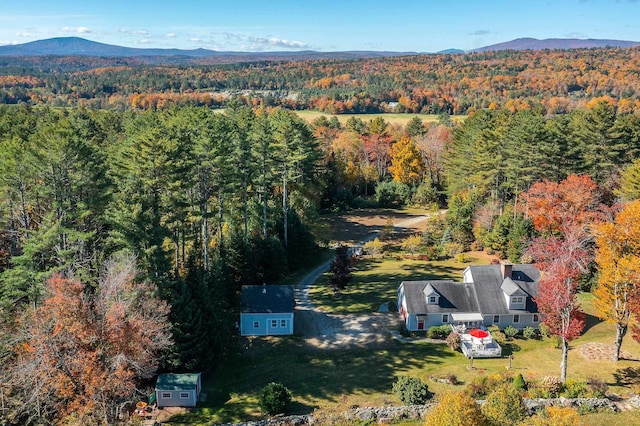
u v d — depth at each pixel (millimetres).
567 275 33906
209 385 35125
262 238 55344
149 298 31656
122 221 35938
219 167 47281
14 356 30766
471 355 38312
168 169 42281
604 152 65312
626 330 38688
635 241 33844
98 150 47750
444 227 70312
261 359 38781
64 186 40406
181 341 34531
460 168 80312
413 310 43312
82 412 26156
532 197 59844
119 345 27391
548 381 32281
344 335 42656
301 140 71188
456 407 21000
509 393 24250
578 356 37844
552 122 75562
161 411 31938
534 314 43531
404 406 30609
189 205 45000
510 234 61500
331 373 36469
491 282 45375
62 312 26656
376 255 65312
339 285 50312
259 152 55719
